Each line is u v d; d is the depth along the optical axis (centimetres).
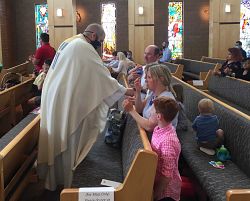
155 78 295
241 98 561
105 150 348
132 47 1198
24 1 1454
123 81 539
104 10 1475
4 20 1356
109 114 379
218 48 1197
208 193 275
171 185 246
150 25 1189
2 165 230
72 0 1170
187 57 1484
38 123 329
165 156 239
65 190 211
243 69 623
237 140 322
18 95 600
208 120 349
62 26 1141
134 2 1181
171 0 1461
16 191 282
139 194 216
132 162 223
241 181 285
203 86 773
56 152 308
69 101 300
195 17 1466
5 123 559
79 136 308
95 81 304
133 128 297
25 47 1473
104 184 268
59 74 304
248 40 1405
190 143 376
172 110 244
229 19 1181
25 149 306
